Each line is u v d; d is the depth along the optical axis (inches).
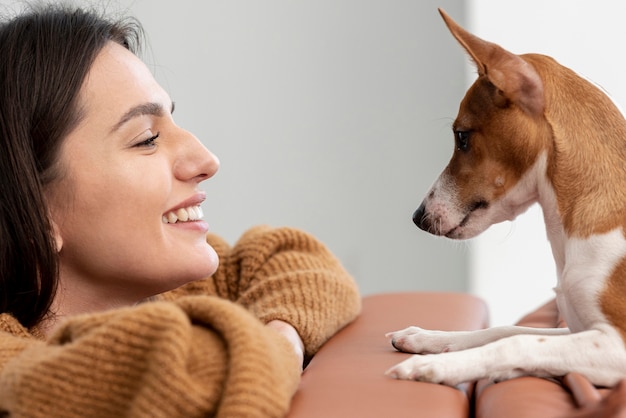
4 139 62.9
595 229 64.9
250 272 81.9
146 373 44.6
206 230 72.4
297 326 72.6
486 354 58.6
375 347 69.3
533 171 71.7
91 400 44.9
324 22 173.8
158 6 173.5
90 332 46.6
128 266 67.2
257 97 176.2
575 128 69.3
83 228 65.6
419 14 172.2
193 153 69.9
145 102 66.7
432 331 68.7
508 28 162.4
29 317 64.0
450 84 172.6
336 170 176.7
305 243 85.4
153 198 66.3
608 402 44.4
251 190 178.2
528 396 52.0
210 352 46.1
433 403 51.4
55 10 70.4
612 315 61.6
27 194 62.5
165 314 45.3
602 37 156.5
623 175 66.4
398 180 175.6
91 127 64.6
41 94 63.6
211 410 44.5
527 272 167.9
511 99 72.0
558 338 60.1
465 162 76.7
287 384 48.2
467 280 174.1
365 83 174.4
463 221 77.1
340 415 48.7
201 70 175.9
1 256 62.6
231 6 174.4
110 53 67.4
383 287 177.9
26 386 45.2
